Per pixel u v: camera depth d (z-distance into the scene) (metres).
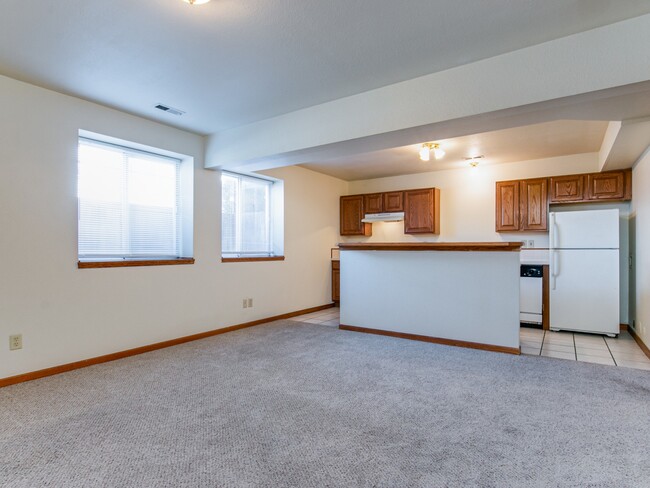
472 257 3.84
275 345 3.90
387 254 4.36
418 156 4.98
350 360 3.39
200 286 4.25
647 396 2.57
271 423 2.18
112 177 3.65
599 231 4.43
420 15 2.05
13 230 2.82
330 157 3.84
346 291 4.68
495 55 2.49
